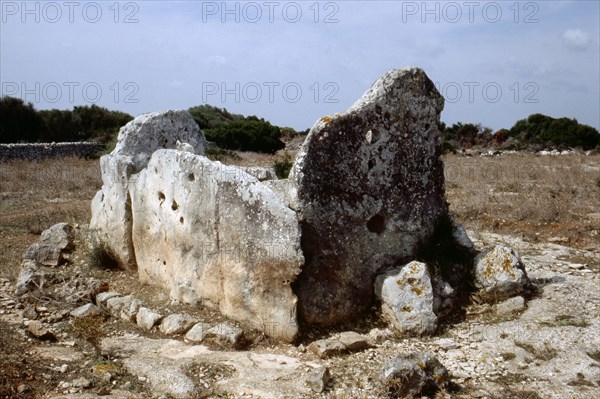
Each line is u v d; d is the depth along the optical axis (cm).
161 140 925
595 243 996
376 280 662
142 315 668
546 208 1192
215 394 500
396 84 679
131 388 508
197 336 612
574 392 492
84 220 1198
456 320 661
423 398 488
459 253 720
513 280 680
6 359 545
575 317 632
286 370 542
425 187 712
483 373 536
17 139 3303
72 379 521
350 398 488
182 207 703
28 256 891
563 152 3588
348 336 602
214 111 4216
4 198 1540
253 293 627
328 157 634
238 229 637
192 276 693
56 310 707
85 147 2784
